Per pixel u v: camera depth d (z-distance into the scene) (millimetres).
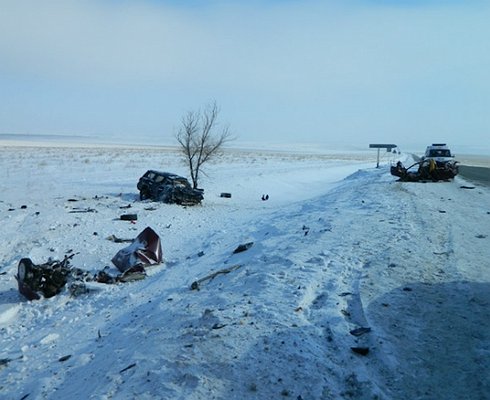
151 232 12156
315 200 21203
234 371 4992
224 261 10977
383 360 5355
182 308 7348
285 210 19562
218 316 6457
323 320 6312
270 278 8102
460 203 17609
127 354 5941
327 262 8977
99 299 9742
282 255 9766
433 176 27000
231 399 4555
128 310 8555
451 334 6035
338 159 89438
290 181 37906
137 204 21922
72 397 5230
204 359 5234
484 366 5250
